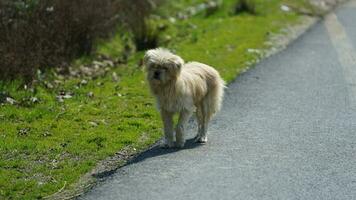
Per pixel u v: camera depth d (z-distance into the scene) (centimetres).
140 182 1042
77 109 1460
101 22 1995
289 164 1120
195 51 2073
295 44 2284
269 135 1286
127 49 2120
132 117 1417
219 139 1263
